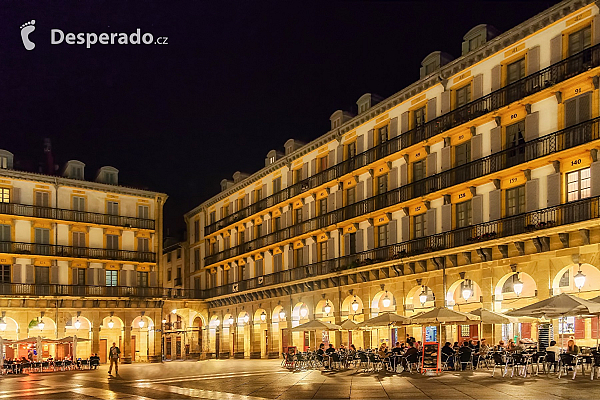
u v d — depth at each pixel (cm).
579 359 2211
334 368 3161
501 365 2261
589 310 2038
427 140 3450
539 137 2809
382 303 3844
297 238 4650
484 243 2955
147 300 5484
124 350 5253
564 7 2702
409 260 3450
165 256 7244
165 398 1875
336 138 4381
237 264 5603
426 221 3472
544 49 2822
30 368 4166
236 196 5762
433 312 2642
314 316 4409
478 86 3173
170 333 5953
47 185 5141
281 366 3622
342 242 4216
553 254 2655
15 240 4888
